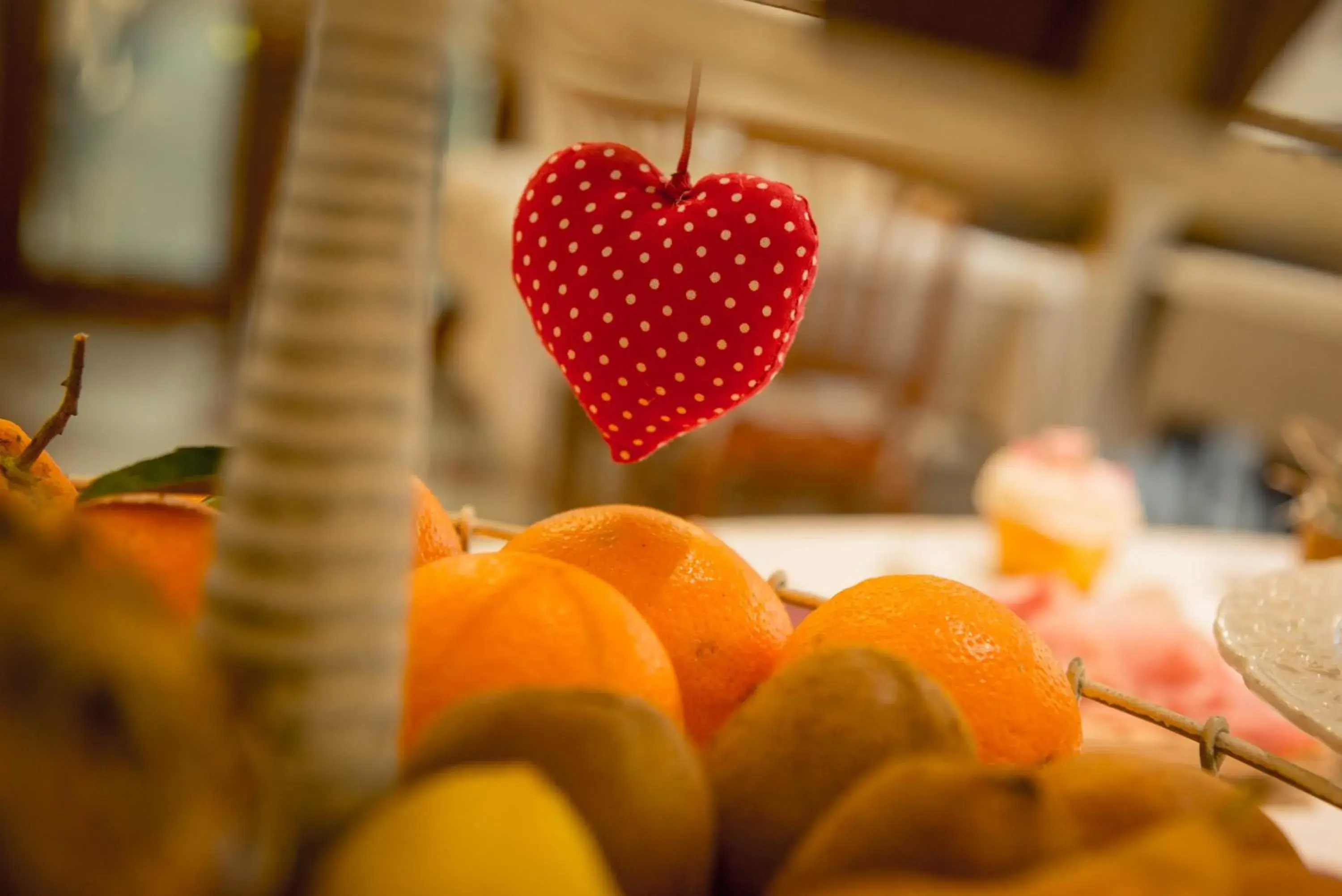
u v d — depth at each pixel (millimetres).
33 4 3842
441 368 3312
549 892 322
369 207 325
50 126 3990
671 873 369
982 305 2283
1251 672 521
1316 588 593
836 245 2172
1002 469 1062
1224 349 2309
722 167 2027
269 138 4098
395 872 321
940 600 474
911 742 393
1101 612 784
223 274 4188
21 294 4059
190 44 4023
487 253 2656
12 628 265
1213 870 330
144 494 455
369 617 334
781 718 400
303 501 328
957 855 346
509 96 3674
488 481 2596
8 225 4012
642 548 494
